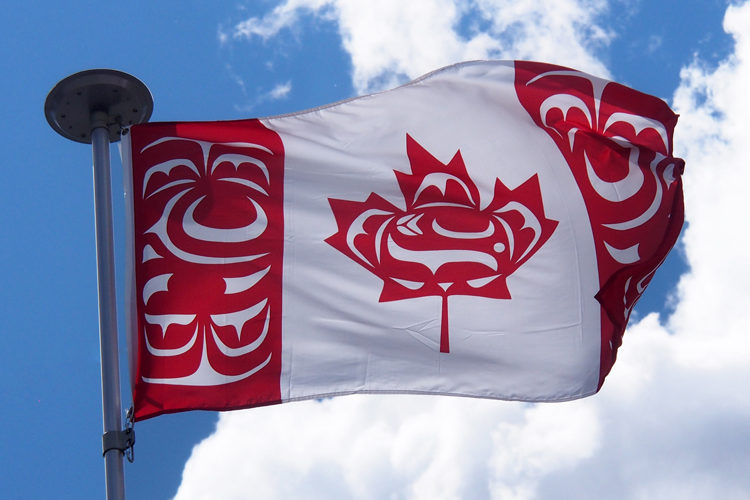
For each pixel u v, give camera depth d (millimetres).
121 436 6031
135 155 7051
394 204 7328
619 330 7547
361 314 7012
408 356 7016
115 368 6207
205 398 6582
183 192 7023
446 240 7320
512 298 7305
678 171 7836
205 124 7230
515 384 7180
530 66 7789
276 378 6742
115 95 7219
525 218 7500
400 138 7488
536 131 7680
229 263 6914
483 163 7562
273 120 7359
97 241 6684
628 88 7875
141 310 6703
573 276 7445
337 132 7414
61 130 7266
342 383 6836
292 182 7223
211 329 6734
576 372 7285
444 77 7691
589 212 7613
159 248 6855
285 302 6926
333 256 7094
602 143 7746
